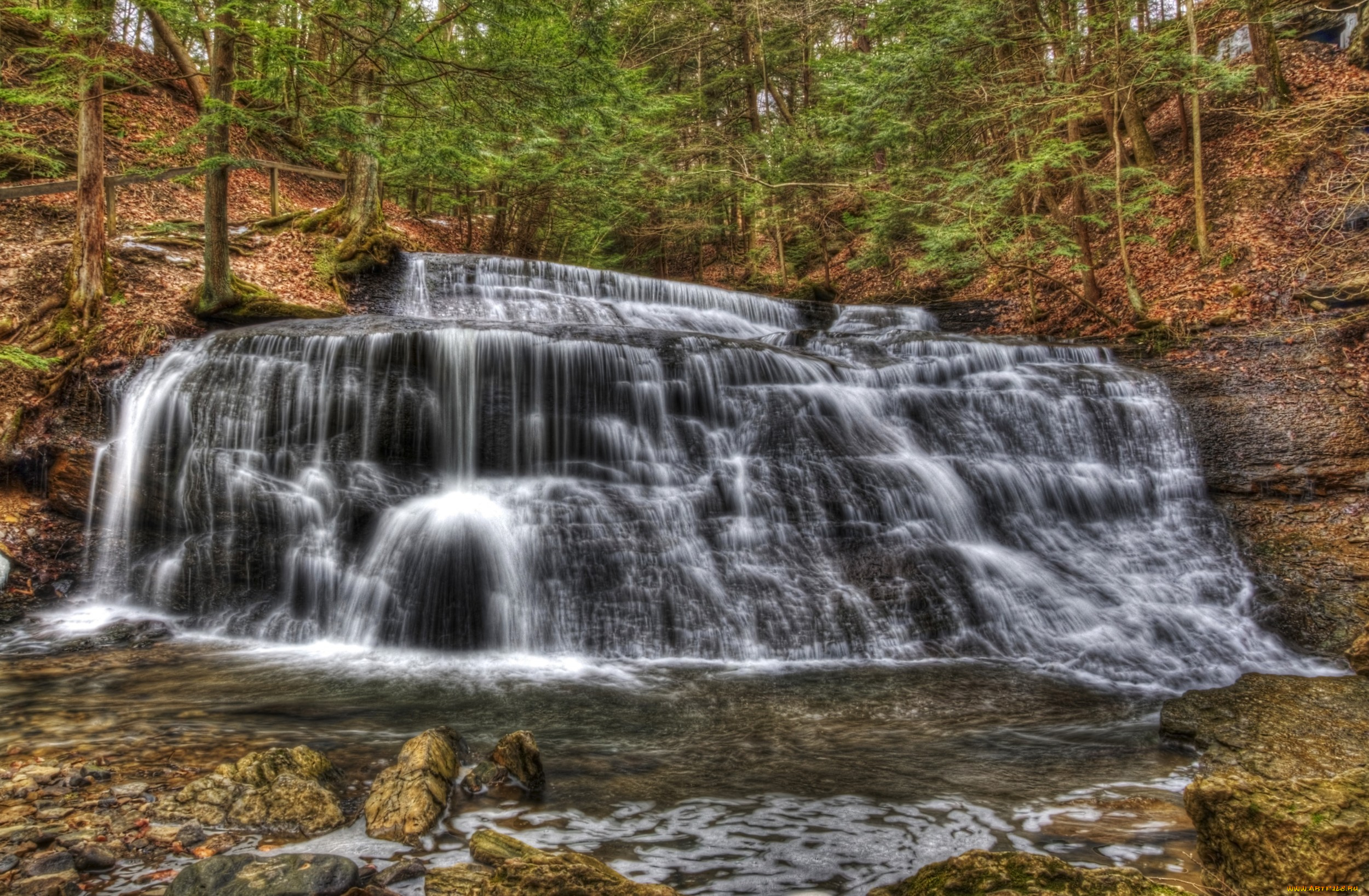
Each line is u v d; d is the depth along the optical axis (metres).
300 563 7.10
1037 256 15.20
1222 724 4.49
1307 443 9.20
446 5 11.22
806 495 7.95
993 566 7.47
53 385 8.46
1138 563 8.05
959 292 18.48
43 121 13.59
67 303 9.37
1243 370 10.49
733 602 6.73
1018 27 14.85
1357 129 12.62
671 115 24.39
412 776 3.41
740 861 3.04
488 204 20.53
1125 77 13.62
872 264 19.33
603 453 8.55
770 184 19.69
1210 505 9.11
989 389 10.39
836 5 21.91
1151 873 2.95
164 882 2.73
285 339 8.33
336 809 3.29
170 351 9.03
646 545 7.08
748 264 24.81
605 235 23.86
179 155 14.99
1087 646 6.62
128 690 5.16
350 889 2.66
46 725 4.36
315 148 9.76
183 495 7.70
